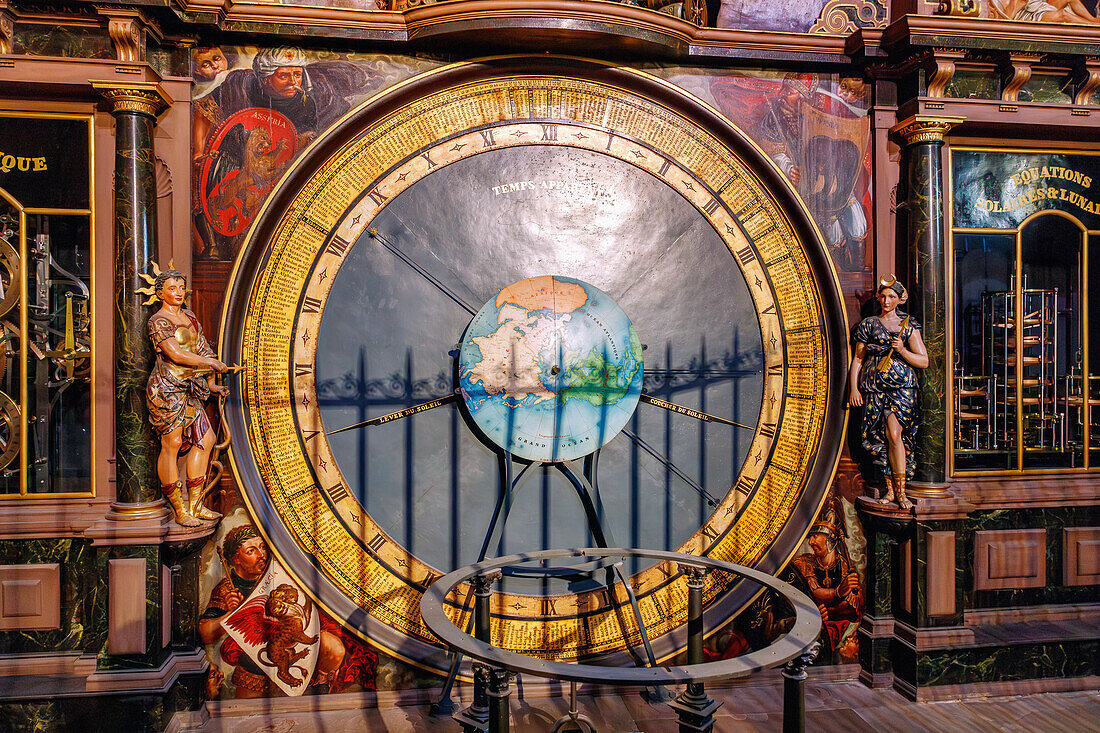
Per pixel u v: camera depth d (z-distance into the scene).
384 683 3.75
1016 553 4.11
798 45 3.93
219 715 3.61
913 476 3.96
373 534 3.82
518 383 3.88
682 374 4.07
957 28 3.75
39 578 3.53
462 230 3.93
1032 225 4.21
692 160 4.06
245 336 3.70
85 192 3.58
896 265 4.09
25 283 3.56
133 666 3.35
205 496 3.55
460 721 2.64
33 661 3.51
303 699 3.68
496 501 3.94
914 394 3.86
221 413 3.59
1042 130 4.06
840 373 4.03
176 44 3.62
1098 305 4.22
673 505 4.05
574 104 3.98
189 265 3.61
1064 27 3.80
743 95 4.02
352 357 3.83
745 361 4.09
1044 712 3.66
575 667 2.12
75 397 3.62
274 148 3.70
